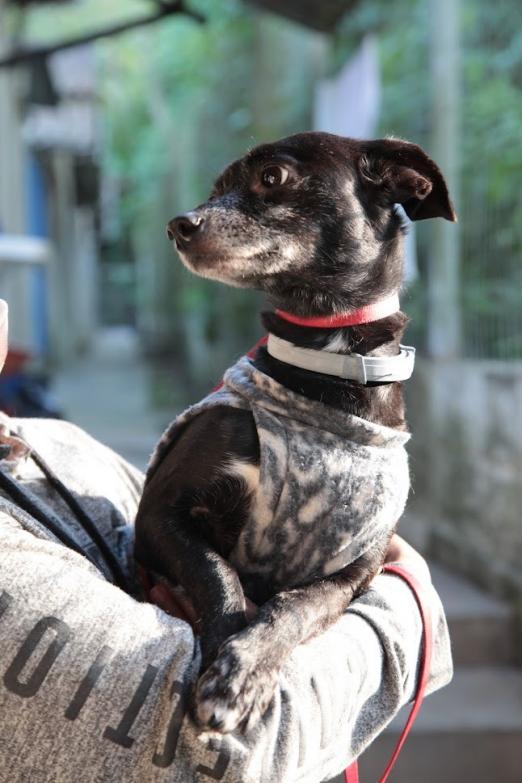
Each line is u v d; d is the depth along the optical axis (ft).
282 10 17.53
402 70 19.89
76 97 46.47
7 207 35.01
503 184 15.64
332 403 5.33
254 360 5.63
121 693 4.04
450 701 12.64
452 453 17.08
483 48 16.60
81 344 79.66
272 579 5.30
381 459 5.24
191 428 5.50
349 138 6.06
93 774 3.97
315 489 5.11
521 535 14.38
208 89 41.42
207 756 4.01
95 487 5.69
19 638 4.03
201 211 5.70
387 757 11.68
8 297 35.19
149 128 83.71
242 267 5.67
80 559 4.44
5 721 3.98
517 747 11.80
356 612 4.99
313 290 5.65
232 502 5.30
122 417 36.47
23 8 33.73
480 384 15.78
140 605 4.34
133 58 88.99
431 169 6.00
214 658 4.48
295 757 4.19
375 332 5.66
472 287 16.67
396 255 5.93
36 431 5.87
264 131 30.27
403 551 5.84
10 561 4.19
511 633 14.10
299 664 4.45
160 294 75.87
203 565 5.06
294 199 5.73
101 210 87.81
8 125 35.99
